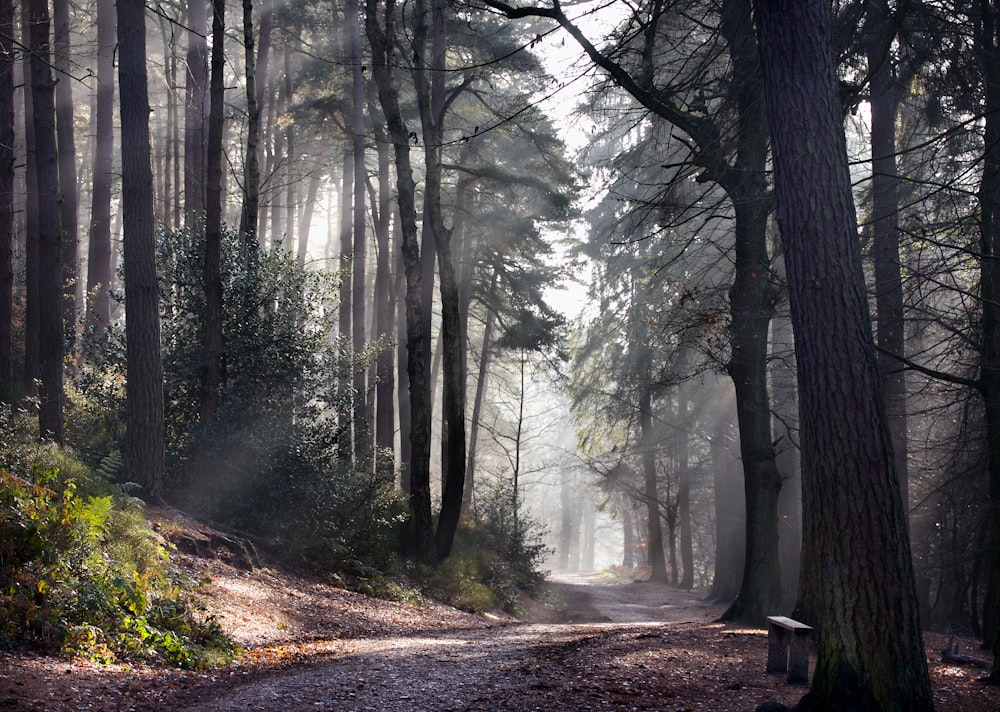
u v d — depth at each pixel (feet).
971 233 44.45
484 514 100.94
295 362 59.98
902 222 52.90
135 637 28.37
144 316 47.67
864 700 21.06
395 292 110.63
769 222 56.80
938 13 39.11
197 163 81.30
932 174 50.34
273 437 56.54
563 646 36.37
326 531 57.72
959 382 39.63
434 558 68.69
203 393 54.90
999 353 42.96
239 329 58.85
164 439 53.88
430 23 76.48
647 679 28.12
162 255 59.52
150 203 48.01
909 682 21.02
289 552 53.98
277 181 112.16
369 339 120.37
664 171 62.13
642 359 87.76
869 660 21.18
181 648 28.78
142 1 47.29
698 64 41.57
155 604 31.35
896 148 59.26
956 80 44.52
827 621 21.99
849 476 21.85
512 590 80.28
